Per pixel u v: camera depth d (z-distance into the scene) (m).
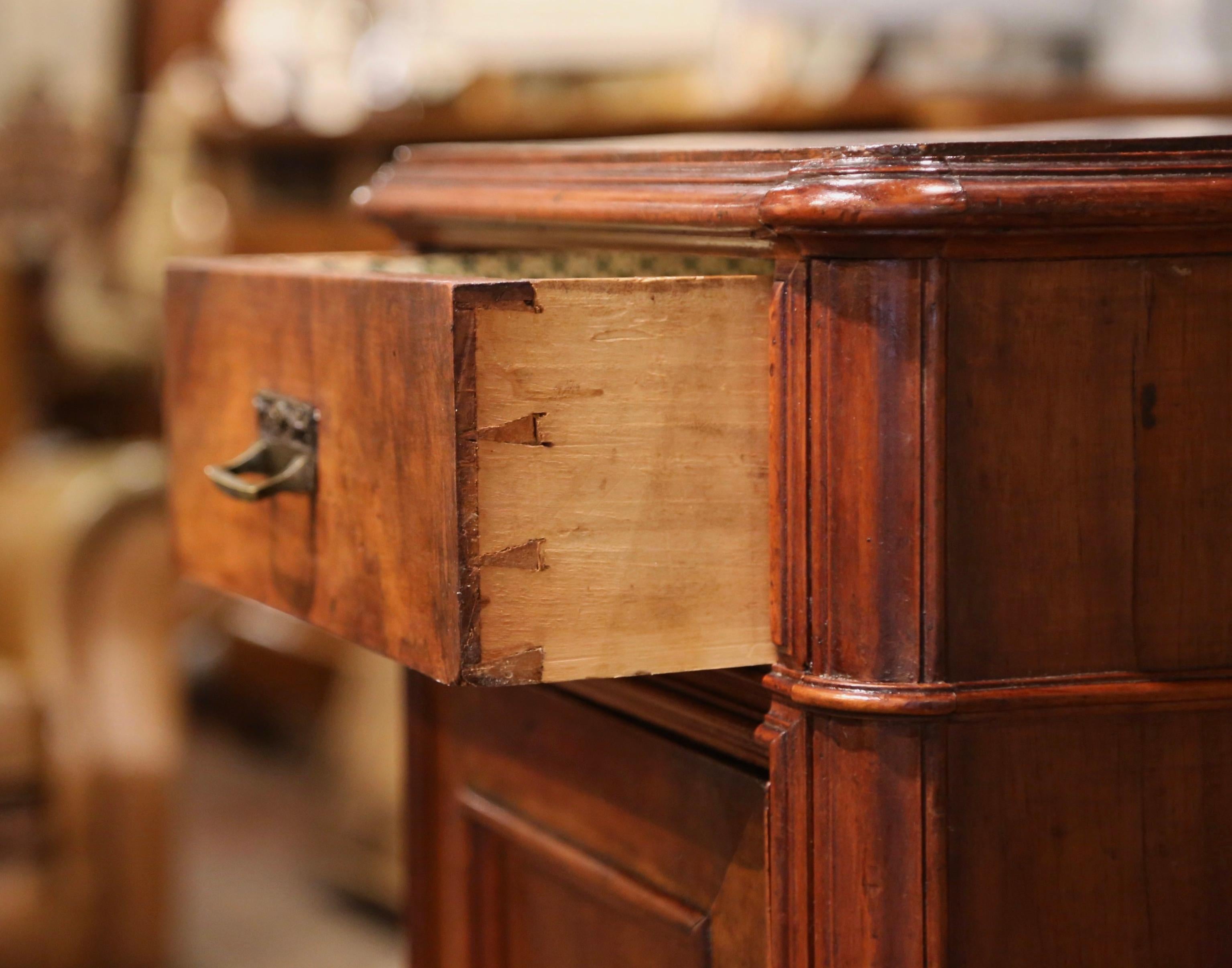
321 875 2.54
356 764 2.45
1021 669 0.79
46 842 1.91
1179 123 1.10
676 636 0.80
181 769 2.31
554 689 1.02
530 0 2.03
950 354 0.76
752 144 0.86
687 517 0.80
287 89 2.52
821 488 0.78
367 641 0.85
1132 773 0.81
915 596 0.77
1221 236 0.78
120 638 1.99
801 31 2.11
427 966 1.17
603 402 0.78
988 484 0.77
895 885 0.79
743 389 0.80
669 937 0.93
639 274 1.04
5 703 1.88
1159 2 1.83
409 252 1.17
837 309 0.77
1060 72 1.92
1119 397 0.78
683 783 0.91
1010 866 0.80
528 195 0.99
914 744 0.78
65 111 3.13
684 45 1.96
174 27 3.15
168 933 2.00
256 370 0.96
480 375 0.75
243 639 3.08
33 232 3.02
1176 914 0.82
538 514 0.77
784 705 0.82
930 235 0.74
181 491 1.07
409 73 2.34
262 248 2.50
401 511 0.81
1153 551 0.79
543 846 1.02
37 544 1.99
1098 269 0.77
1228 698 0.80
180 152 2.69
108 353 2.90
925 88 1.77
